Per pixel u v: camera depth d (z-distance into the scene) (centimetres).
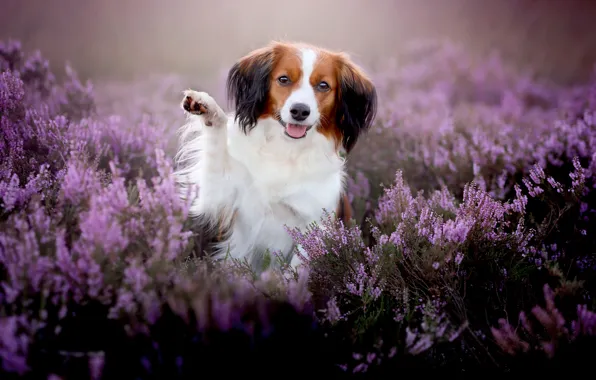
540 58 1074
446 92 818
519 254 270
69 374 187
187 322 199
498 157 379
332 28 1187
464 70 886
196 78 841
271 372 198
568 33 1197
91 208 210
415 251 252
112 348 199
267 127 324
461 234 247
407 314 222
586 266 270
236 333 199
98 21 1084
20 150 294
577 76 962
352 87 341
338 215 345
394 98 745
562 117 541
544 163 364
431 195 339
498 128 490
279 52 322
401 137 469
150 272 204
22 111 338
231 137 330
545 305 246
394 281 246
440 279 245
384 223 312
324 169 332
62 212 228
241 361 196
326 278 246
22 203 237
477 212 262
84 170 234
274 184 326
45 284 189
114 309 191
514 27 1234
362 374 203
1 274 205
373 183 414
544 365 204
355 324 221
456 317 236
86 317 201
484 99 821
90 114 431
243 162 325
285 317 213
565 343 202
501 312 250
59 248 192
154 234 215
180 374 188
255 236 338
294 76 317
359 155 443
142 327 195
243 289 215
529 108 749
